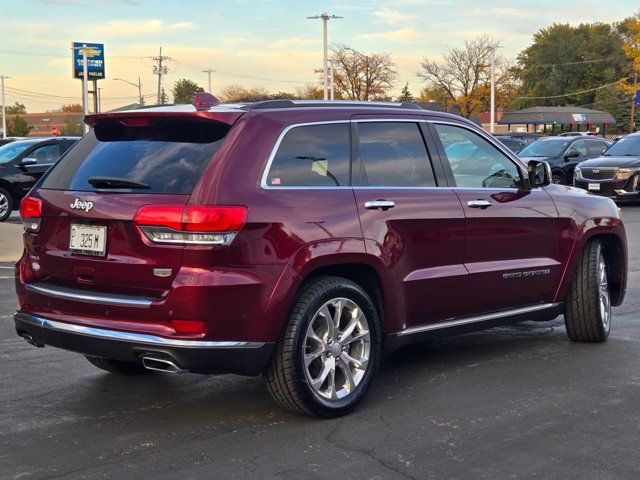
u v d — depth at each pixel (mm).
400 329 5301
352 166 5148
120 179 4672
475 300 5770
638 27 56938
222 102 5148
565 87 110750
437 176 5637
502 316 6047
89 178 4844
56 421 4840
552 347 6652
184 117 4723
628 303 8570
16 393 5395
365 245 4969
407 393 5375
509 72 80188
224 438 4543
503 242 5945
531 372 5883
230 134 4660
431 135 5723
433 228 5422
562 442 4469
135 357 4504
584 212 6570
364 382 5016
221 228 4348
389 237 5137
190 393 5406
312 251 4680
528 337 7027
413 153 5555
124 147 4922
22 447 4406
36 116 119250
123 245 4516
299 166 4855
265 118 4812
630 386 5527
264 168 4664
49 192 4953
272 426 4738
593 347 6652
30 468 4113
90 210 4617
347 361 4938
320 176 4949
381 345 5191
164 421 4840
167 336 4367
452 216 5543
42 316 4836
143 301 4449
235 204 4434
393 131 5484
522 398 5262
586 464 4160
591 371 5906
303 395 4672
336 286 4816
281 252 4547
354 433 4613
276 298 4512
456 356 6363
